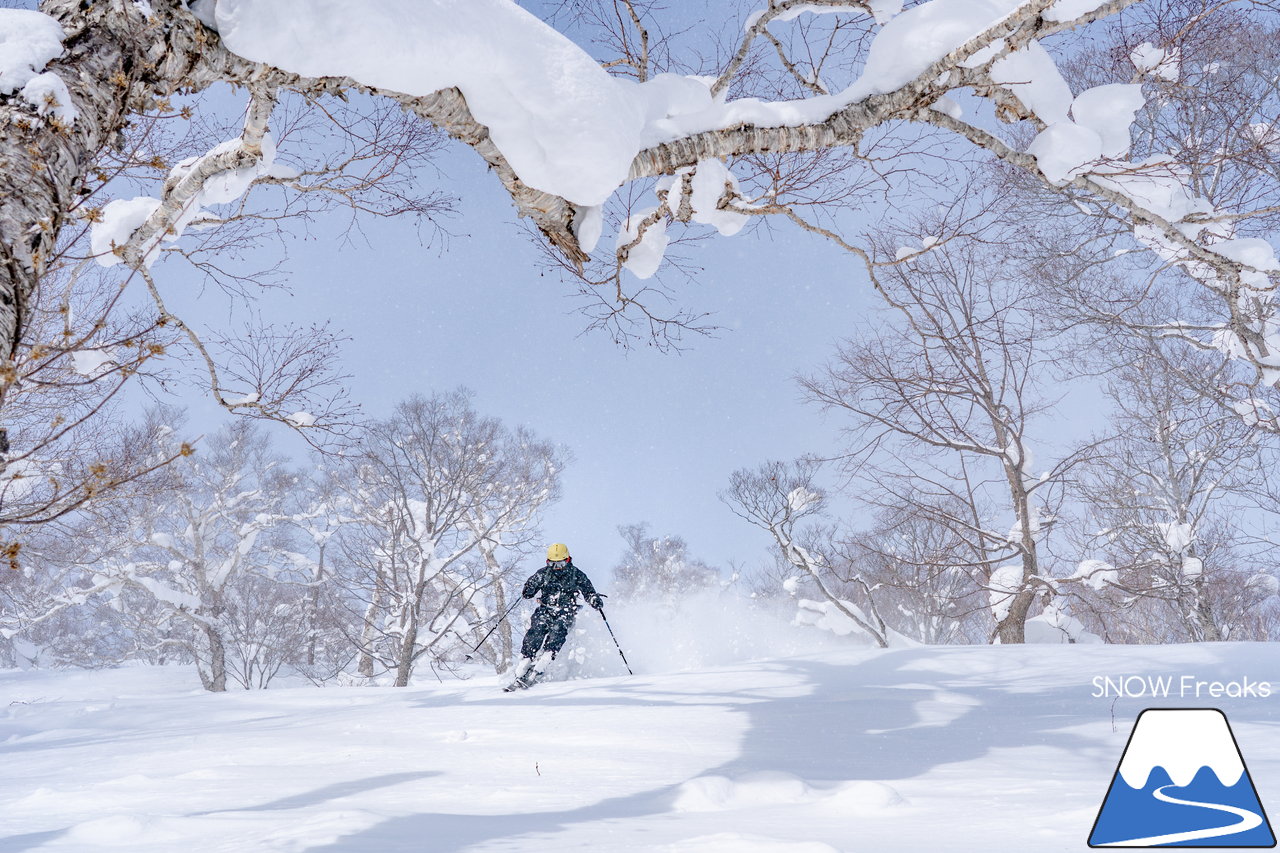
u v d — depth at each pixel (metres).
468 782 3.63
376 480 24.44
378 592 25.12
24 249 2.51
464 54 3.97
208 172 4.53
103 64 3.05
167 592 27.53
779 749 4.62
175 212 4.62
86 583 31.83
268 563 33.03
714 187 5.34
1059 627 16.69
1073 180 5.66
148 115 3.55
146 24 3.25
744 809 2.76
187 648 30.03
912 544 21.11
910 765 3.89
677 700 7.15
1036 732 4.86
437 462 24.44
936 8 5.05
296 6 3.49
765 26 5.58
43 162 2.62
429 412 24.78
